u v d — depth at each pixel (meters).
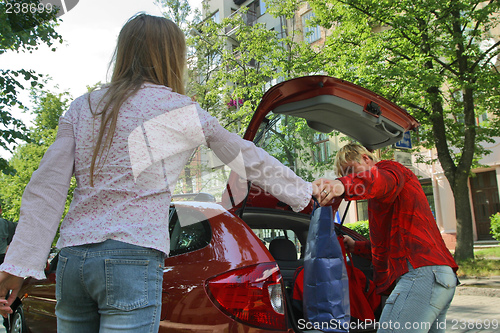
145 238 1.22
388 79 11.30
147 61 1.42
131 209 1.23
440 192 18.36
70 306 1.26
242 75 17.44
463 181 11.73
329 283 2.05
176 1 18.42
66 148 1.29
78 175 1.28
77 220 1.24
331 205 2.19
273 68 17.08
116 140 1.26
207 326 2.16
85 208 1.24
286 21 24.61
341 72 12.42
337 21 13.74
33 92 22.17
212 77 18.42
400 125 2.57
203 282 2.25
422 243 2.09
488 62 11.90
